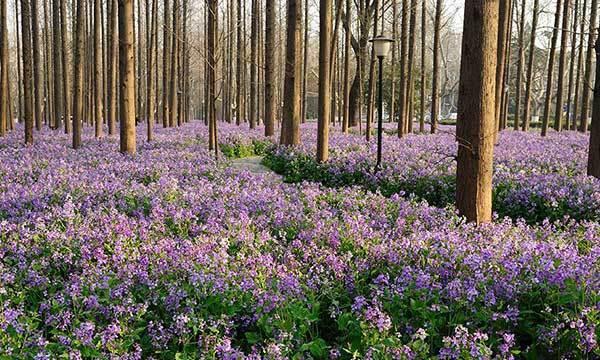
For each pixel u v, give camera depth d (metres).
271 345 4.11
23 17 18.39
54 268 6.02
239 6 31.95
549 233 7.36
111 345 4.26
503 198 11.05
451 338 4.12
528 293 5.02
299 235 6.96
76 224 7.00
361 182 13.62
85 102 36.75
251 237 6.56
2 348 4.17
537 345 4.60
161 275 5.40
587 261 5.56
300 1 18.77
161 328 4.54
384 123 39.62
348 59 25.27
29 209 8.34
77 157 15.11
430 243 6.32
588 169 12.63
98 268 5.57
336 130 29.48
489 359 3.99
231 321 4.66
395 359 4.05
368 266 5.90
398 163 14.20
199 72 62.81
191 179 11.30
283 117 19.39
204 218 7.93
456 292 4.80
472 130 8.18
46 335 4.77
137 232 6.81
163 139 21.31
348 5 24.61
